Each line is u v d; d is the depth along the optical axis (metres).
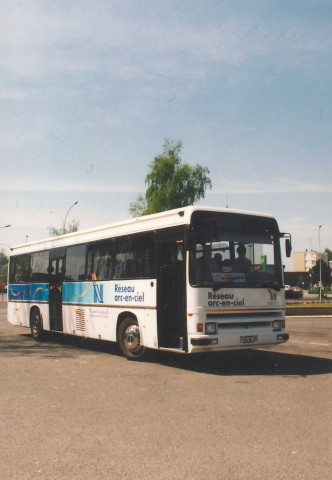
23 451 5.18
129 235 12.24
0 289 83.69
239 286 10.48
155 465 4.74
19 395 7.94
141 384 8.89
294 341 16.00
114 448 5.25
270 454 5.02
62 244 15.52
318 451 5.11
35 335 16.89
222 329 10.18
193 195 52.03
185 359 12.18
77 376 9.73
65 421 6.35
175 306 10.81
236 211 10.87
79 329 14.14
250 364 11.35
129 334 11.95
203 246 10.27
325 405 7.16
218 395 7.91
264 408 6.99
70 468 4.68
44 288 16.36
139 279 11.63
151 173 52.25
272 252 11.15
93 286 13.50
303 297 64.88
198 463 4.78
